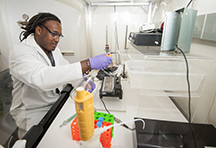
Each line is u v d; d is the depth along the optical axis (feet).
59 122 2.09
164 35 2.29
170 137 1.68
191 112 2.54
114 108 2.52
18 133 1.81
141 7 5.42
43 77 2.33
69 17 6.02
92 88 3.25
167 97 3.03
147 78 2.21
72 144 1.67
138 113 2.40
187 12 2.08
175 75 2.13
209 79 2.12
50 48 3.29
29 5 5.71
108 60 2.79
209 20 2.03
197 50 2.49
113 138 1.78
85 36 5.72
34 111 3.22
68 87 3.26
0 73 1.61
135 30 5.78
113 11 5.57
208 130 1.79
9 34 1.67
